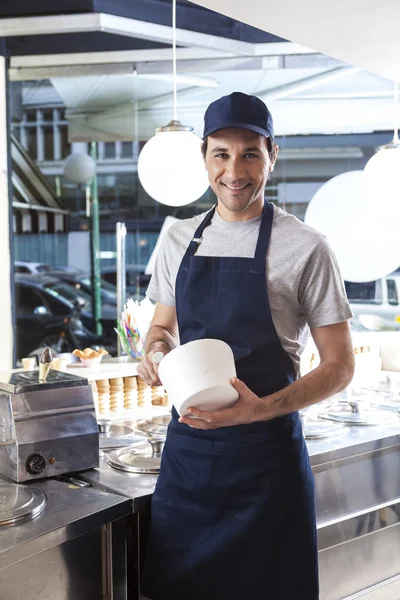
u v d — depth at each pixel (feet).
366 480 8.02
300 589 6.14
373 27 8.66
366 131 19.38
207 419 5.27
